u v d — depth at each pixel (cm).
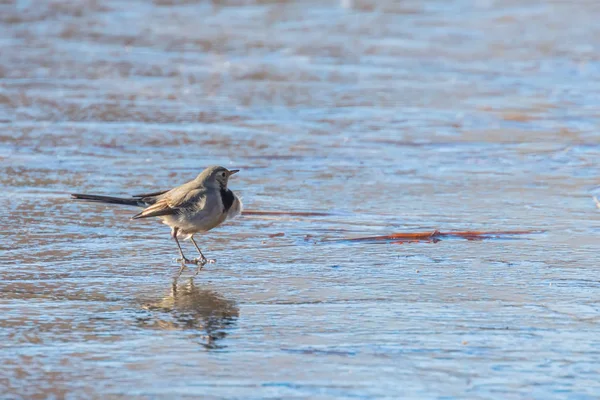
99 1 3912
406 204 1476
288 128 2039
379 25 3484
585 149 1880
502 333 914
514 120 2139
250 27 3388
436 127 2067
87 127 1998
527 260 1179
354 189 1573
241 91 2405
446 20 3619
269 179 1638
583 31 3394
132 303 1011
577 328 929
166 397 768
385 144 1914
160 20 3500
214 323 945
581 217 1398
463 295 1037
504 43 3169
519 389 784
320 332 918
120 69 2645
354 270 1138
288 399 764
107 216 1392
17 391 777
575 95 2419
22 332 915
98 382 796
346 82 2534
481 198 1516
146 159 1761
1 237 1266
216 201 1179
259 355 857
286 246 1249
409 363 838
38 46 2950
